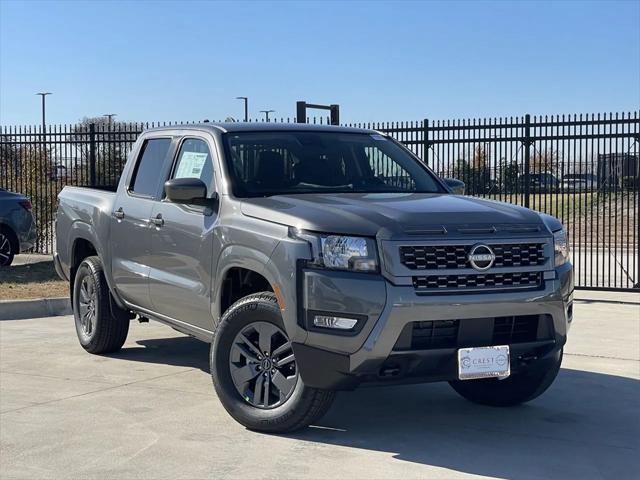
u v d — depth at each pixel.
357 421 6.31
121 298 8.05
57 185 18.92
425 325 5.41
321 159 6.94
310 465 5.28
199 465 5.29
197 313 6.72
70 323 10.86
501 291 5.55
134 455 5.49
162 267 7.17
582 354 8.91
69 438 5.87
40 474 5.15
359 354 5.30
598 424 6.29
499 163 14.42
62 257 9.16
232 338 6.01
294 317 5.49
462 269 5.46
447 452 5.57
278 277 5.61
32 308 11.45
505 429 6.14
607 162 14.41
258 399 5.93
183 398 6.95
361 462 5.34
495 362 5.59
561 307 5.82
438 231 5.47
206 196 6.65
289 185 6.64
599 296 13.62
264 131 7.07
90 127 18.11
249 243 5.93
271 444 5.70
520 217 5.88
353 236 5.39
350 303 5.30
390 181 7.05
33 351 8.95
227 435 5.90
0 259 15.75
